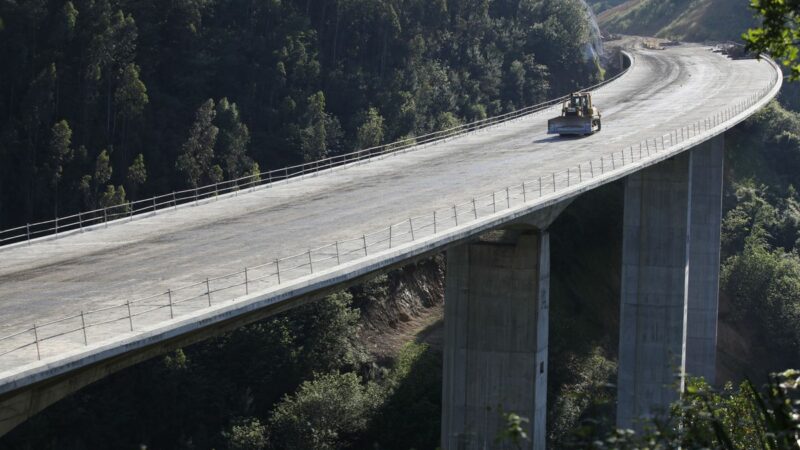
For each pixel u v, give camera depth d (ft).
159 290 100.83
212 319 87.66
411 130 361.51
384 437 201.36
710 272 265.34
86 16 321.52
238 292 97.66
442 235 122.31
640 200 205.57
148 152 310.45
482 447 156.46
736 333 316.19
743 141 427.33
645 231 205.67
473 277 156.04
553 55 468.34
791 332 312.29
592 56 492.95
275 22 366.84
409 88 378.73
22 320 90.27
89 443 209.15
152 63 335.26
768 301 317.63
